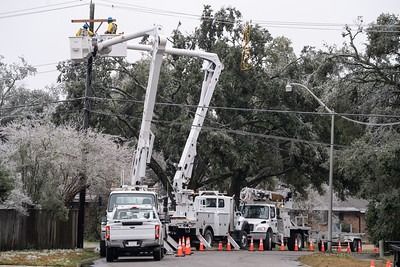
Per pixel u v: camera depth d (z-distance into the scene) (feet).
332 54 180.45
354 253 211.41
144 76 248.11
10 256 127.13
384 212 179.52
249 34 237.04
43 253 141.59
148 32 148.77
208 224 189.57
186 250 153.28
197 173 254.06
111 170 186.09
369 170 172.76
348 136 218.38
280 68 255.91
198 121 177.78
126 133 251.80
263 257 149.69
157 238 130.82
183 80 243.40
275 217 209.46
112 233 129.90
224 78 239.50
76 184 173.78
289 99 249.14
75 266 116.78
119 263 124.98
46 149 164.04
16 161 160.86
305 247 235.20
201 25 244.42
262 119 248.93
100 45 147.23
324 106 184.55
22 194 148.87
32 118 230.27
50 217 162.61
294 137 253.24
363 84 184.65
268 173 271.49
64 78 246.88
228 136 231.91
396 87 180.45
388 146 162.61
